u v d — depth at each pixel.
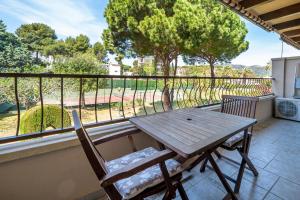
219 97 3.43
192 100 3.06
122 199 0.93
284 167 2.10
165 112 2.00
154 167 1.23
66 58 9.30
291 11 2.50
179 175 1.25
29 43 15.84
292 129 3.61
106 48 9.73
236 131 1.34
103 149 1.67
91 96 6.11
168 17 7.46
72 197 1.51
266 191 1.67
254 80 4.29
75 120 1.00
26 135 1.37
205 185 1.76
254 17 2.84
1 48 13.35
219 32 7.94
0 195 1.20
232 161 2.08
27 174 1.28
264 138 3.08
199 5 7.79
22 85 4.30
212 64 10.14
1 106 5.00
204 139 1.17
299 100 4.16
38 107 2.76
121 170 0.89
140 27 7.27
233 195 1.47
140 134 1.92
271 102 4.62
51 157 1.37
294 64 4.58
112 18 8.05
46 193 1.37
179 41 7.36
